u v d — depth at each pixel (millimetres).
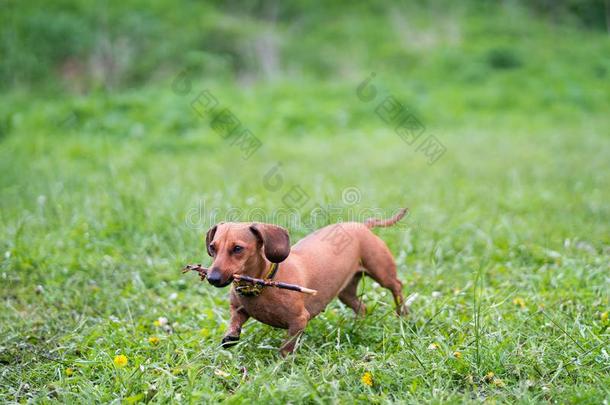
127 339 6508
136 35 25703
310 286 6320
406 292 7809
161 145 17078
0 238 9219
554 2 34438
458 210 10969
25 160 14766
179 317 7277
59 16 25297
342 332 6602
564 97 24719
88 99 20297
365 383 5484
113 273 8484
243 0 29953
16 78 23344
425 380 5527
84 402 5305
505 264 8789
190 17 27312
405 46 28156
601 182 13172
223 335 6512
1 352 6410
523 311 7070
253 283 5789
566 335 6332
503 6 33812
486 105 23844
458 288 8016
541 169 14461
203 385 5391
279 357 5977
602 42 31031
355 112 21625
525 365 5707
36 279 8297
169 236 9547
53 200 10844
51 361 6164
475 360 5820
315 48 27281
